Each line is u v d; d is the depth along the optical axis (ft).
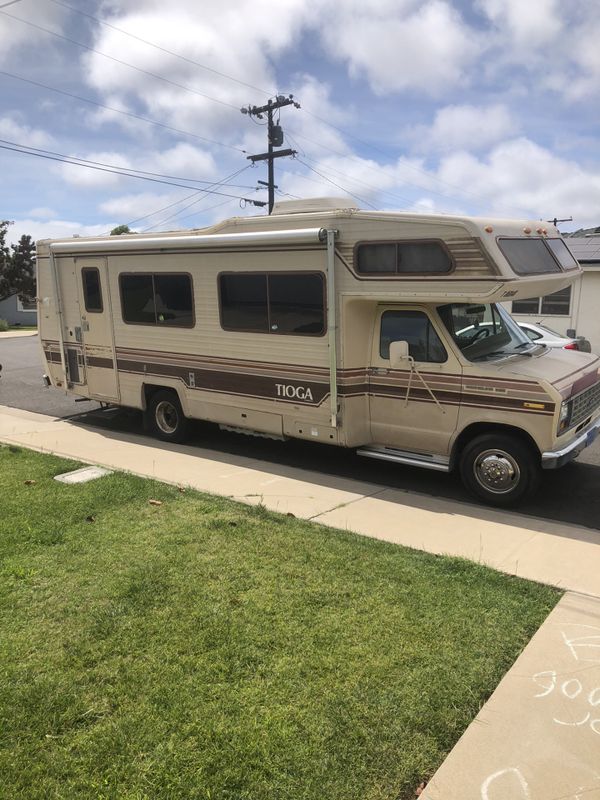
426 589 12.80
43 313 30.89
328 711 9.12
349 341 20.35
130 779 7.92
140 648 10.65
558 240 21.13
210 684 9.70
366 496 19.47
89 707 9.20
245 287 22.65
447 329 19.25
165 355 25.94
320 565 13.83
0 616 11.70
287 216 21.15
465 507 18.75
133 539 15.20
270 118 74.74
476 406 18.84
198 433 28.53
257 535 15.51
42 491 18.78
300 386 21.84
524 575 13.74
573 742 8.67
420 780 8.01
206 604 12.07
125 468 22.22
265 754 8.30
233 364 23.71
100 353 28.58
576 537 16.25
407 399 20.15
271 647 10.69
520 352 20.71
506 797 7.76
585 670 10.22
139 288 26.23
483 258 17.39
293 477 21.49
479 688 9.71
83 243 27.63
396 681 9.81
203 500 18.19
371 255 19.29
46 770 8.07
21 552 14.47
